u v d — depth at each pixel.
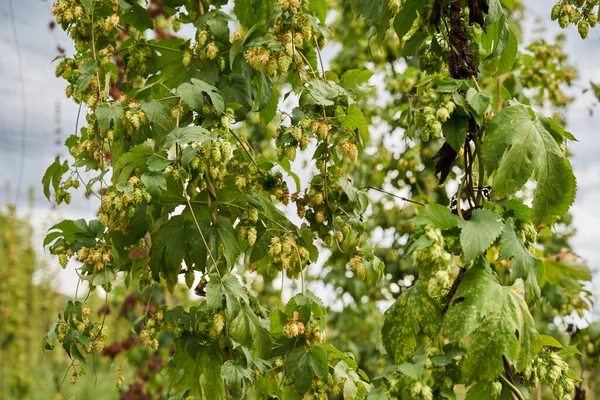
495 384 1.71
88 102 1.93
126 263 2.01
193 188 1.97
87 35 2.00
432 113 1.75
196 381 1.99
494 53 1.88
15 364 5.89
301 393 1.90
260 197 1.99
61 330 1.92
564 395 1.74
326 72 2.04
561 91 3.11
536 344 1.70
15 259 6.05
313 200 1.97
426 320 1.73
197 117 1.94
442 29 1.85
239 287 1.89
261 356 1.92
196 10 2.08
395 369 1.71
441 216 1.71
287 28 1.92
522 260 1.70
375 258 2.03
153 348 1.96
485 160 1.72
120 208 1.84
